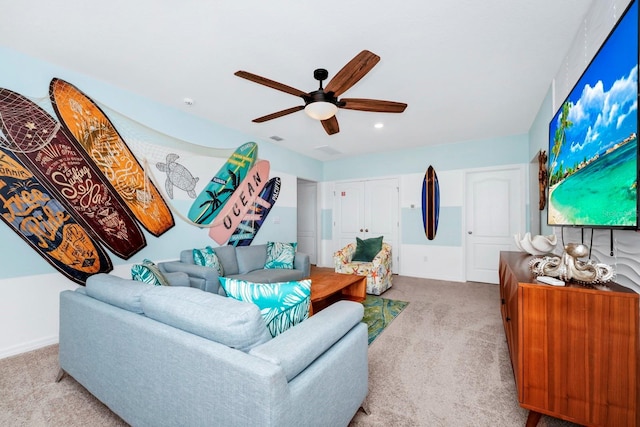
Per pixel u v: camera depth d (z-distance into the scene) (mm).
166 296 1237
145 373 1185
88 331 1485
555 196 2047
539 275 1472
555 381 1266
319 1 1631
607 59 1269
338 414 1191
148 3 1653
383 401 1604
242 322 1004
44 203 2291
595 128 1387
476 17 1752
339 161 5941
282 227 4883
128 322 1253
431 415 1490
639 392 1125
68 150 2414
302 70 2396
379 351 2203
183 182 3291
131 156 2822
